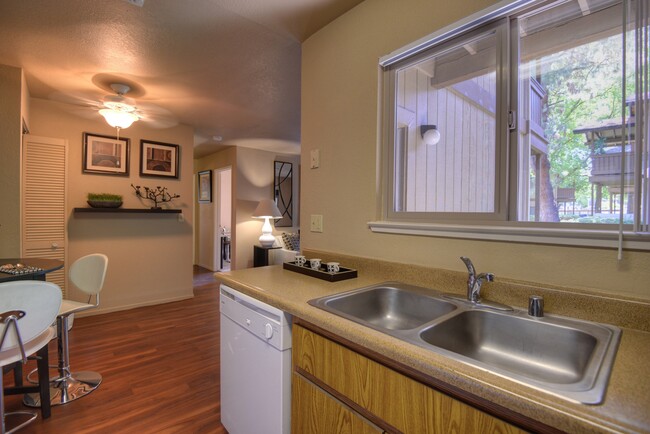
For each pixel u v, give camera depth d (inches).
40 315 54.6
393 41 60.6
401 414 32.3
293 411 46.7
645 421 19.7
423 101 59.2
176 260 158.6
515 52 47.2
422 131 59.8
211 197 239.8
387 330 35.6
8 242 94.1
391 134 62.6
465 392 27.7
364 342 34.4
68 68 95.4
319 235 76.7
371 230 64.6
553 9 44.4
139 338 111.6
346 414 37.9
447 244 53.2
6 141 93.4
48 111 123.7
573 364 36.0
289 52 86.7
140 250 147.6
